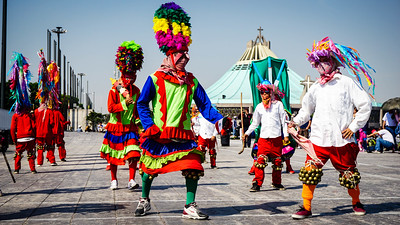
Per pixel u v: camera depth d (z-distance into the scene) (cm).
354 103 511
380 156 1612
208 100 514
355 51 511
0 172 1018
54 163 1192
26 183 801
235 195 658
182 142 479
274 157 724
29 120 991
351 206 561
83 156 1555
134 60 722
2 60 2102
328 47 510
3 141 588
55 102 1284
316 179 490
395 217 493
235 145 2498
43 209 540
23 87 996
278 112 734
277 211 530
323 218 489
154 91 486
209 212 523
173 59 491
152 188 731
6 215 504
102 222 467
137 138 722
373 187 739
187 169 482
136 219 482
